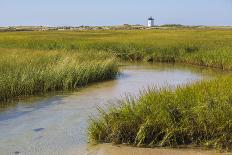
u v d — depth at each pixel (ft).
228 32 245.45
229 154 29.27
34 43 144.25
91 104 51.37
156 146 31.60
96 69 73.46
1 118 43.96
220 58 96.17
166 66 101.40
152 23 540.52
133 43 131.44
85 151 31.78
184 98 34.60
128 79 75.92
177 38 167.02
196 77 78.69
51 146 33.53
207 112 31.65
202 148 30.66
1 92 54.24
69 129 38.65
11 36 205.77
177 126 31.83
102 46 130.00
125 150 31.09
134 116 32.91
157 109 32.91
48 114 45.70
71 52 95.96
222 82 39.73
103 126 33.86
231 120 30.58
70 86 64.75
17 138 35.99
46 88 61.16
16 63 67.92
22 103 52.54
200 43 130.82
